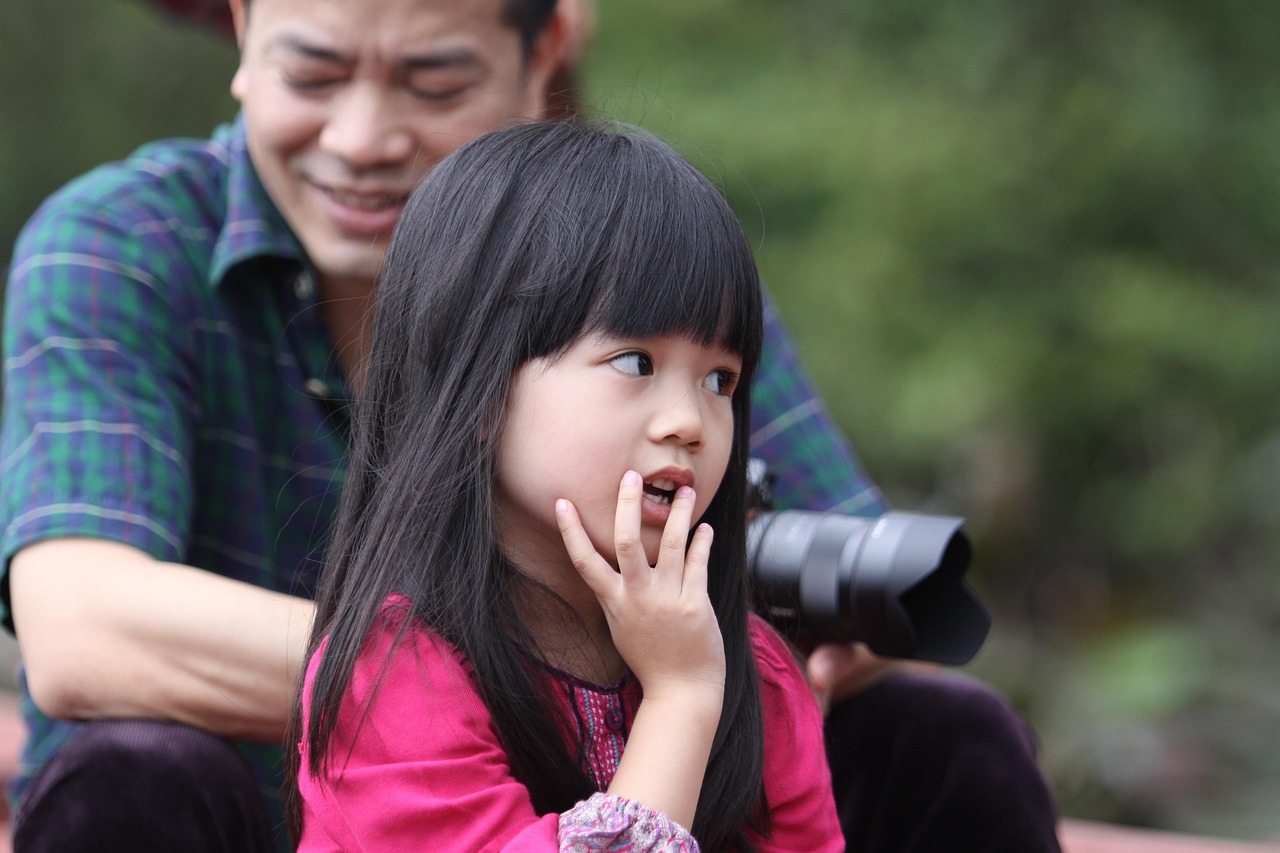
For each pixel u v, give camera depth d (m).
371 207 6.22
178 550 5.89
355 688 4.43
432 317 4.61
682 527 4.48
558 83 7.00
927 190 18.45
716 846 4.70
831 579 5.52
